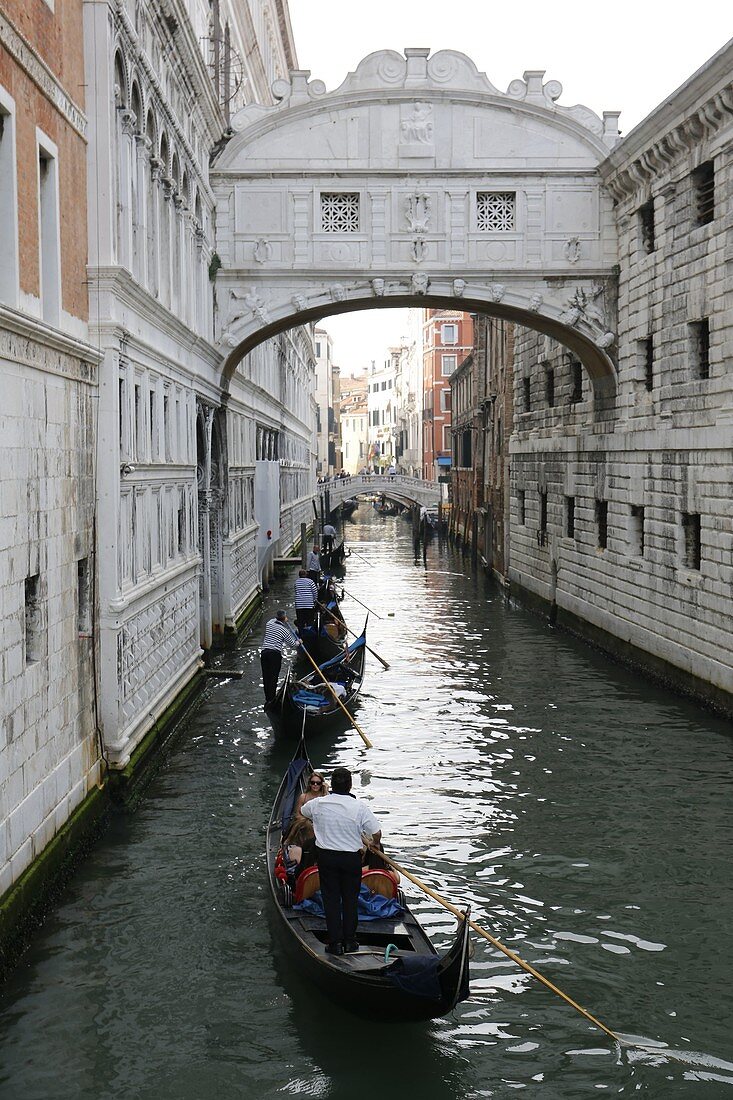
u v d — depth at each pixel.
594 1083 7.67
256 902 10.33
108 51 11.74
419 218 21.28
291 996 8.68
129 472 12.68
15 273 9.08
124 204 12.70
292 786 11.69
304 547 52.03
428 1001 7.57
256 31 31.97
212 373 21.22
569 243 21.52
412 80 21.00
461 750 15.60
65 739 10.72
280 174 21.06
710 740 15.95
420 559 48.53
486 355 41.84
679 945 9.67
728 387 16.58
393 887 9.28
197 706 17.78
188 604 17.61
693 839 12.11
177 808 12.88
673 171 18.78
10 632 8.91
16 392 9.08
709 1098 7.53
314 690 17.72
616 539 22.33
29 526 9.47
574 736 16.30
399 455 98.94
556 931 9.93
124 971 8.99
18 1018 8.27
